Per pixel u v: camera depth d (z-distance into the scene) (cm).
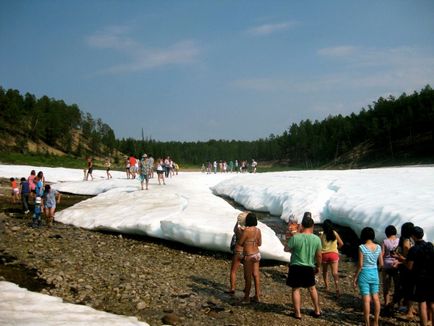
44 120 9538
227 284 962
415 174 2555
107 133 10944
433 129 8244
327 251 938
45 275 920
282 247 1195
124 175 4184
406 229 790
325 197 1909
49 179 3475
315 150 10681
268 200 2188
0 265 985
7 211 1822
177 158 11506
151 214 1525
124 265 1056
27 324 594
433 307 691
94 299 804
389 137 8625
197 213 1508
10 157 6194
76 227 1540
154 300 820
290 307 823
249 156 13312
